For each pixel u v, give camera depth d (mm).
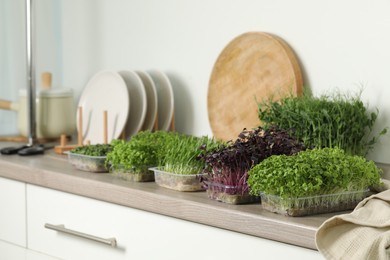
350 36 2002
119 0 2594
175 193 1760
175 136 1943
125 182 1890
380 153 1967
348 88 2020
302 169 1490
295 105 1925
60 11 2805
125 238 1841
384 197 1518
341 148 1873
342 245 1413
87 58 2732
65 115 2609
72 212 1980
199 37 2373
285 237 1493
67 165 2143
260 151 1650
